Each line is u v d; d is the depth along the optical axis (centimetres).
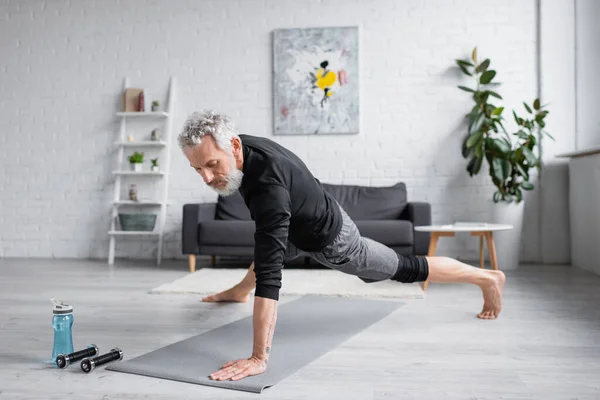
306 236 222
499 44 536
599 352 228
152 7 571
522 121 491
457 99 541
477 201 541
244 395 182
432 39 543
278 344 242
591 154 457
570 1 516
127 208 578
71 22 581
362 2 548
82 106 582
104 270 489
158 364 212
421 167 546
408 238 461
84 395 183
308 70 550
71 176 583
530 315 298
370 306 324
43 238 586
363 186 534
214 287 383
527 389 186
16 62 588
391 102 548
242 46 561
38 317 298
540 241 531
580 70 517
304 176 209
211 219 511
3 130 589
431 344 242
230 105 563
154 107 563
